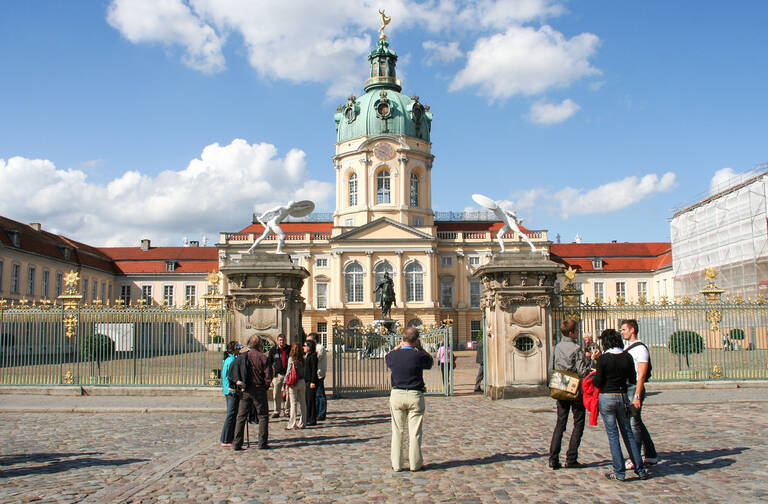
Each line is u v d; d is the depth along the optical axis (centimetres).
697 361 2109
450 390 2041
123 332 2088
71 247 6512
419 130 7156
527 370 1839
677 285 6172
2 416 1603
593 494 823
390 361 991
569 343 1012
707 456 1037
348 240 6738
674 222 6269
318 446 1179
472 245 7050
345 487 871
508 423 1434
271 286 1839
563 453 1085
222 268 1828
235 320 1833
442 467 987
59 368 2047
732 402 1712
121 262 7425
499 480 899
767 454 1043
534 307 1858
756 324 2106
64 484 890
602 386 909
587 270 7294
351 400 1939
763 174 4728
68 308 2067
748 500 785
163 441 1240
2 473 959
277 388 1574
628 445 902
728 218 5244
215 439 1262
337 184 7181
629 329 990
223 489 864
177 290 7362
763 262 4700
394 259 6769
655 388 1983
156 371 2033
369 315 6662
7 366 2061
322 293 6925
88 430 1380
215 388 1908
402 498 815
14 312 2083
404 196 6944
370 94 7194
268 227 1905
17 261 5341
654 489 843
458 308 6906
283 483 895
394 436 969
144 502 802
